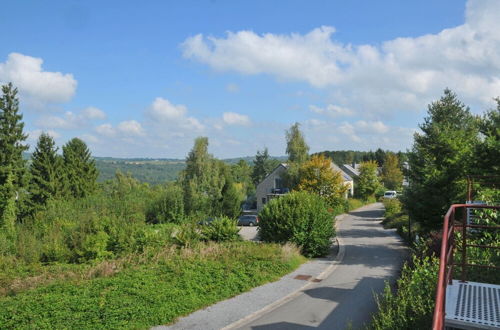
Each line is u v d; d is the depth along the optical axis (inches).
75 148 2112.5
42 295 435.2
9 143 1529.3
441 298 135.5
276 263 642.2
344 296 489.4
